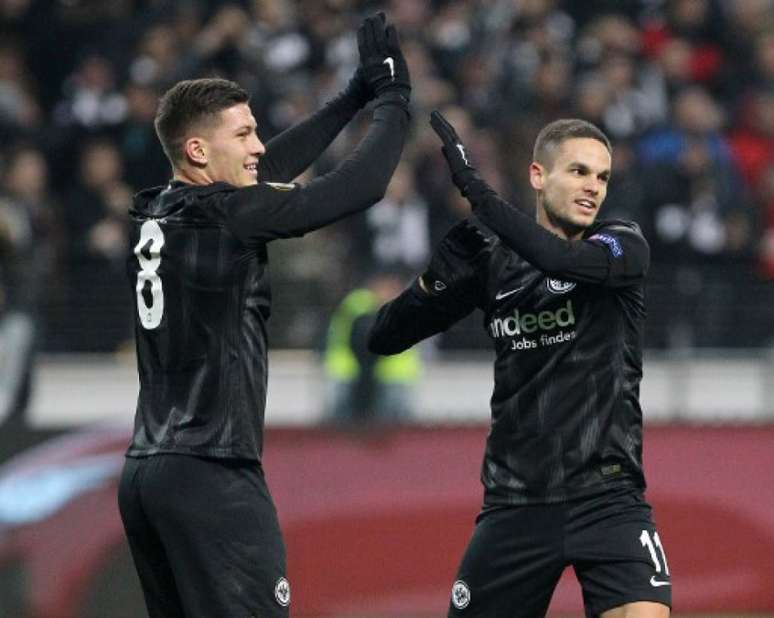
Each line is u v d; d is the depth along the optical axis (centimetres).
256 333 1673
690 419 3275
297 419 3512
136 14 4519
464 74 4338
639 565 1786
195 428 1652
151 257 1677
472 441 3262
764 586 3216
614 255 1766
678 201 3884
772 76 4459
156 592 1738
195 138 1692
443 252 1888
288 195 1642
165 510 1642
